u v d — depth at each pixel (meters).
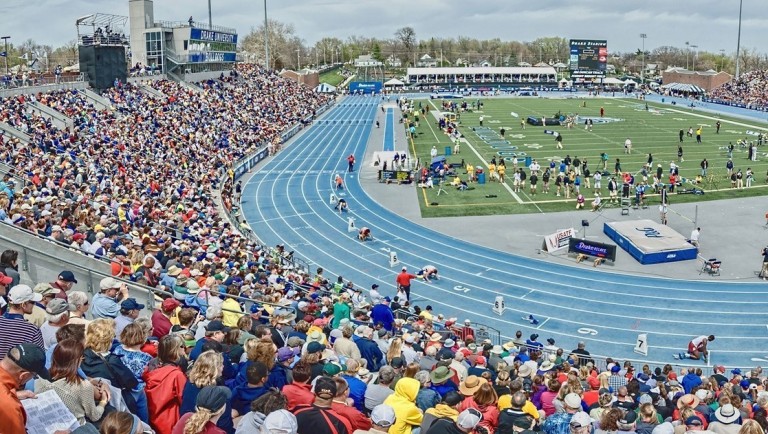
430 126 99.06
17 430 6.73
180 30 91.00
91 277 18.09
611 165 65.19
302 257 40.66
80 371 8.28
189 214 37.28
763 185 56.38
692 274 37.53
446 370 12.40
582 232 45.00
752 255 40.19
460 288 36.00
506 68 176.50
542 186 57.34
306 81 155.38
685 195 53.41
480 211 50.34
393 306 28.02
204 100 84.31
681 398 13.73
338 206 51.34
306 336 15.35
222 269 23.98
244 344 11.57
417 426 10.23
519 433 9.55
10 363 6.93
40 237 19.05
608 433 10.54
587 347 29.23
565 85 171.38
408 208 51.69
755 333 30.28
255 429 7.84
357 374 12.39
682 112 114.62
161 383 9.02
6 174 31.88
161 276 20.08
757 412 13.58
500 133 87.19
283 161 72.50
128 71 83.88
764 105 116.81
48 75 65.31
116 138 54.81
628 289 35.56
